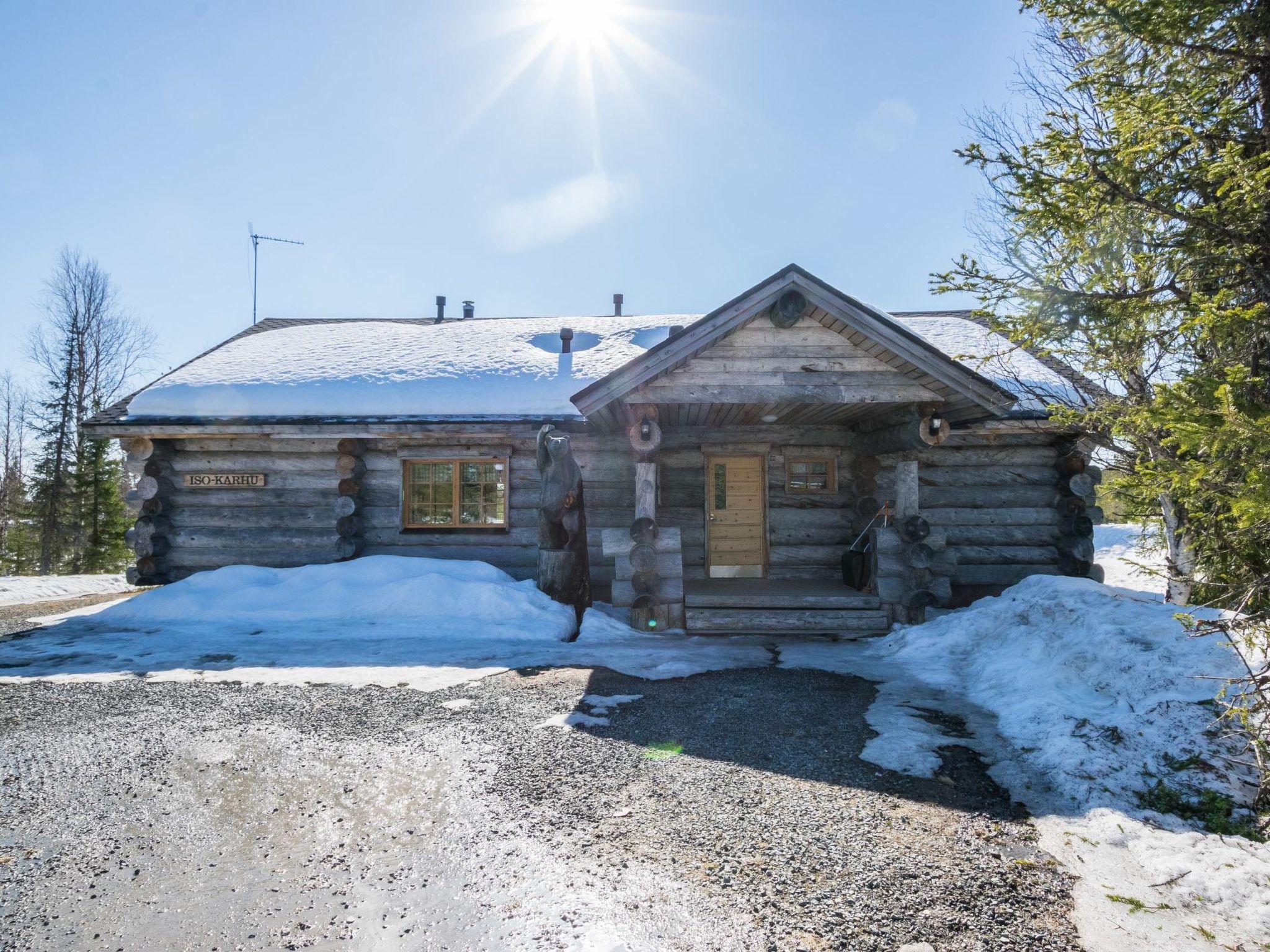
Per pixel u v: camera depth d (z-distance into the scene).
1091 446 9.80
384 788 3.75
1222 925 2.60
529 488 10.65
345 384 10.98
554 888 2.78
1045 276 5.36
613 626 8.66
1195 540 7.19
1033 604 6.99
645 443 8.42
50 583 13.98
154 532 10.56
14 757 4.20
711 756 4.24
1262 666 4.11
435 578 9.17
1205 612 5.27
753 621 8.80
